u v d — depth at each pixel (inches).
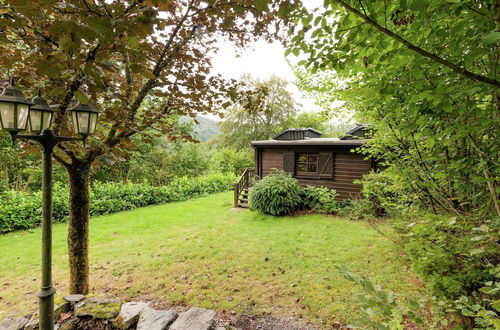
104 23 42.5
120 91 121.6
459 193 81.7
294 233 256.5
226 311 131.3
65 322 97.3
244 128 884.0
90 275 171.0
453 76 48.8
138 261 193.8
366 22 41.3
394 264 172.7
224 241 237.9
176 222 311.7
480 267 66.3
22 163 391.5
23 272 176.9
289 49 54.5
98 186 385.1
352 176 354.6
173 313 102.4
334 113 146.8
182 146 642.2
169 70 110.7
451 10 41.4
